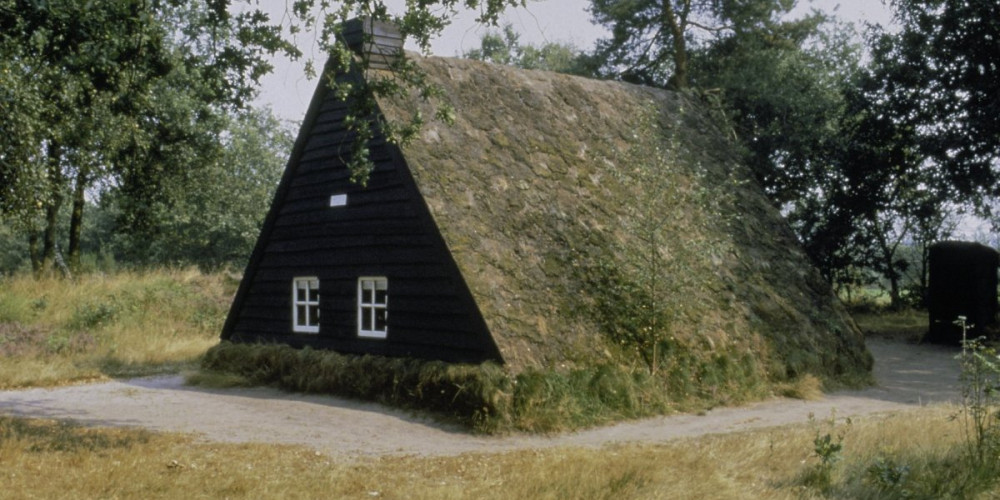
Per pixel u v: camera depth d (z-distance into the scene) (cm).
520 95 1767
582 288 1470
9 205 1819
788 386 1580
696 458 987
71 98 1933
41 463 943
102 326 2397
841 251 3531
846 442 1044
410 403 1375
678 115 2078
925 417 1209
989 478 871
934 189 2916
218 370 1744
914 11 2759
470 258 1373
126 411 1379
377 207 1535
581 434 1234
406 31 1262
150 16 1305
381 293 1541
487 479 924
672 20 3478
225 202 5356
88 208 6731
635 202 1620
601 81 2019
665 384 1435
